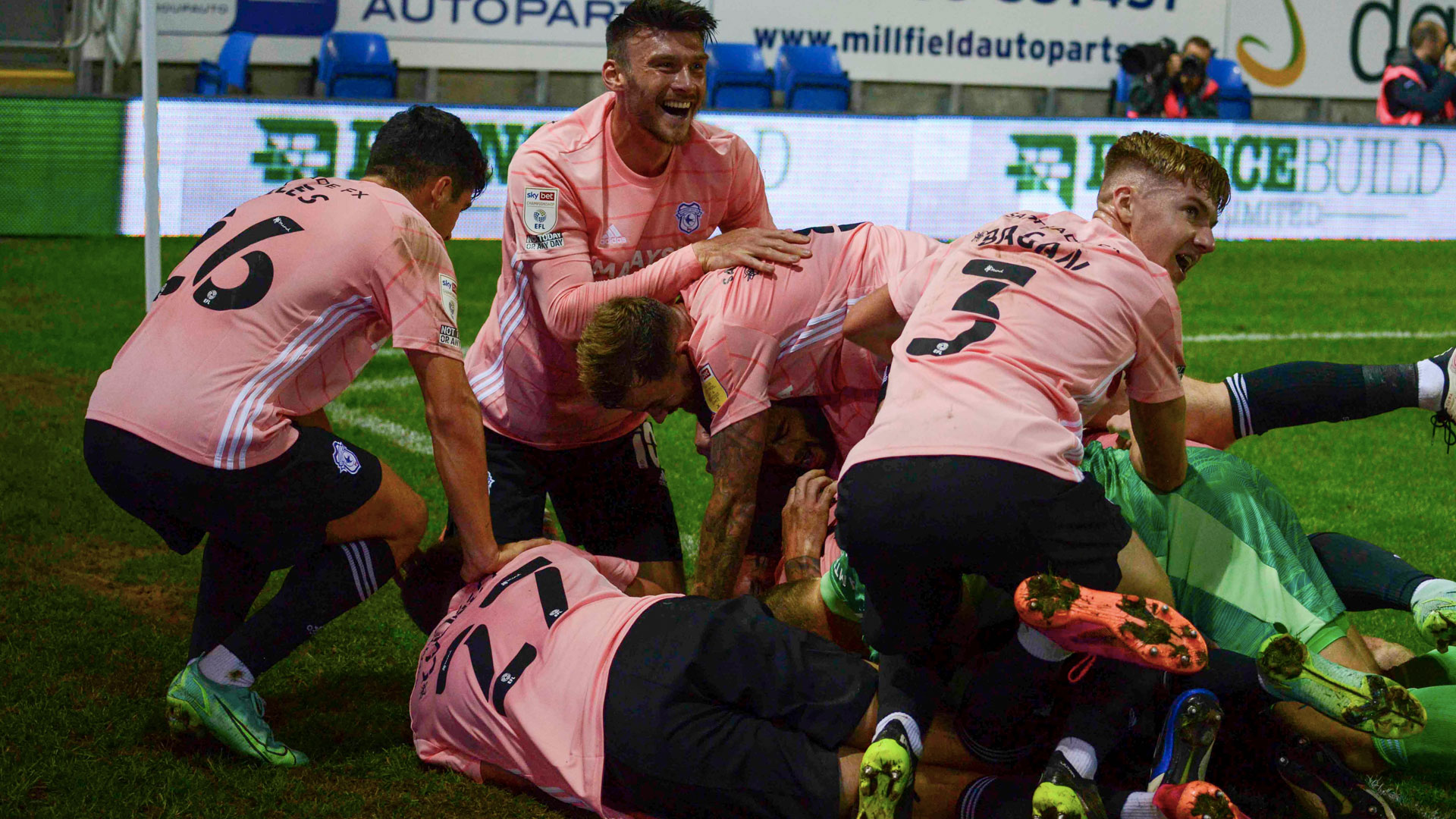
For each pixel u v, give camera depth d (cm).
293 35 1331
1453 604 274
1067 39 1481
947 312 272
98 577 420
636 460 384
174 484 288
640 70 329
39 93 1090
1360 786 268
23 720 313
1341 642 283
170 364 289
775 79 1414
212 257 302
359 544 308
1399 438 623
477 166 329
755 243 330
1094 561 253
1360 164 1291
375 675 354
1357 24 1530
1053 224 284
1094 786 250
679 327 321
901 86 1463
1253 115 1531
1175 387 279
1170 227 290
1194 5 1494
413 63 1361
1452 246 1267
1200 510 296
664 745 260
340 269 295
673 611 278
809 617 310
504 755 281
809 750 264
